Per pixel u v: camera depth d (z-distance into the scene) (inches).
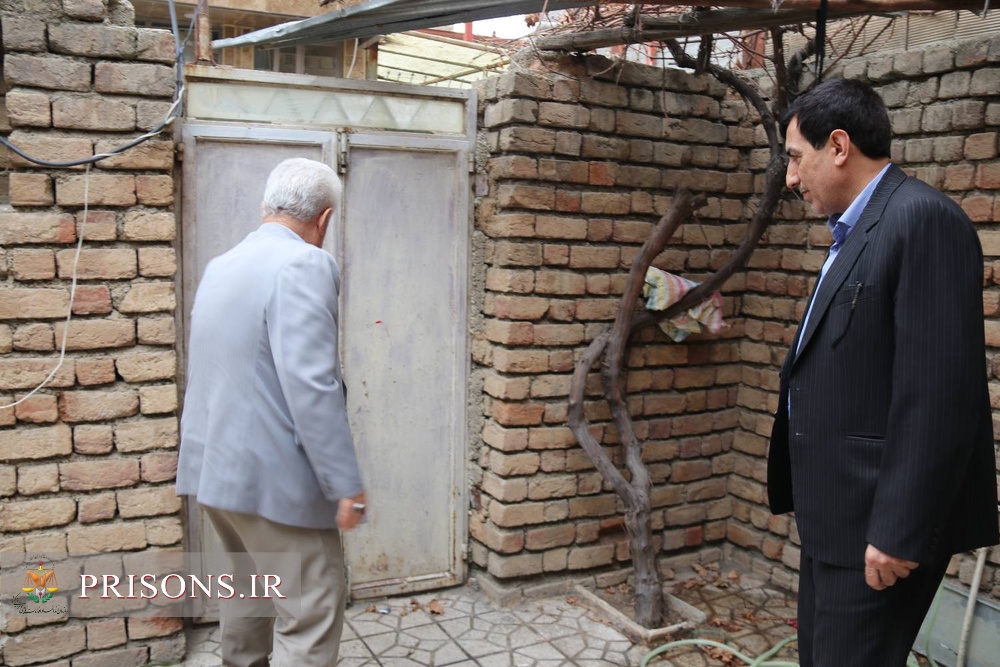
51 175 112.0
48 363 113.8
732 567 167.6
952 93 130.8
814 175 82.6
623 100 148.8
